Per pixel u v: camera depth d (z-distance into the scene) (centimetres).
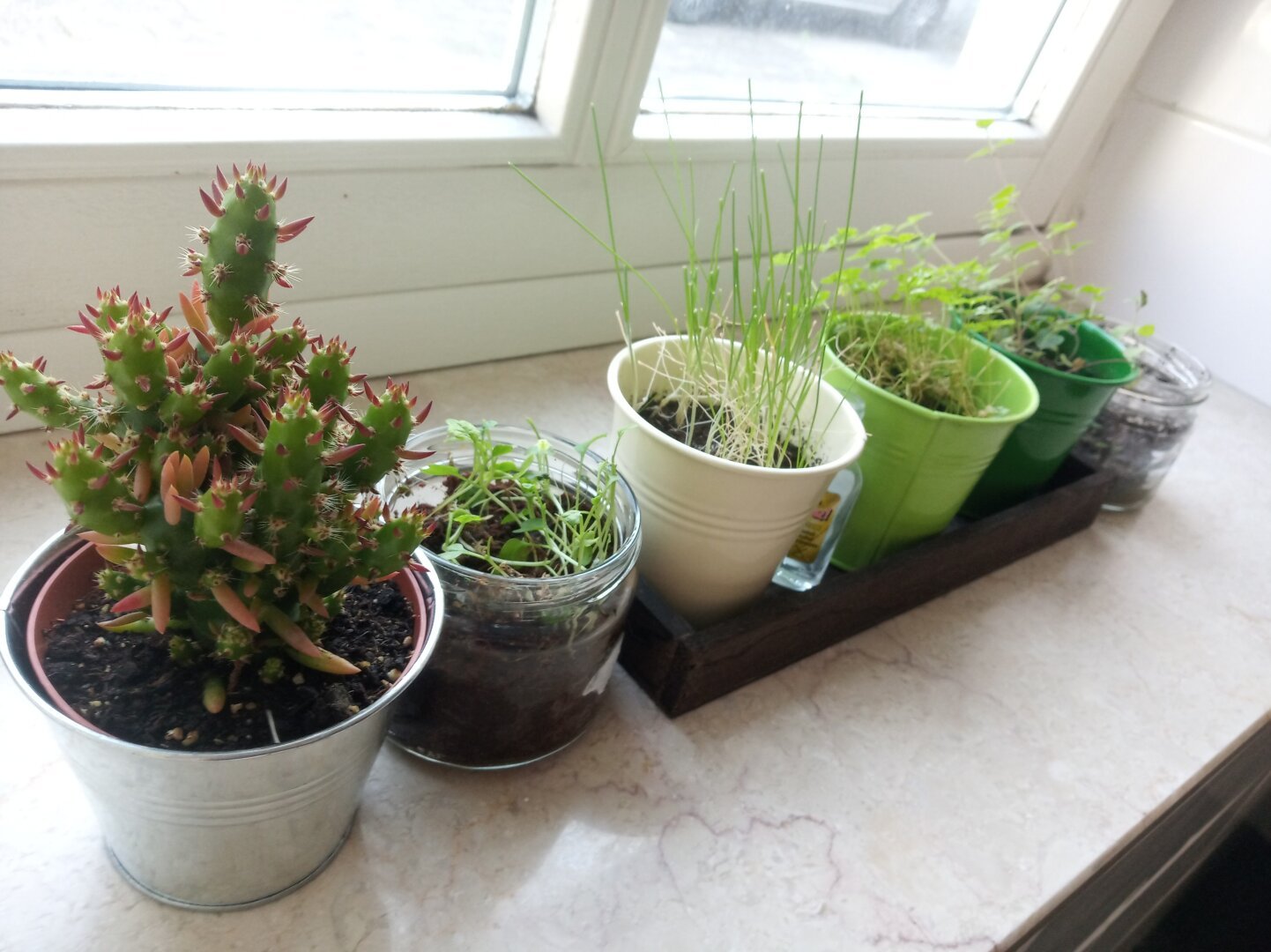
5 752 47
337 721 39
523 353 81
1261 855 97
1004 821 58
